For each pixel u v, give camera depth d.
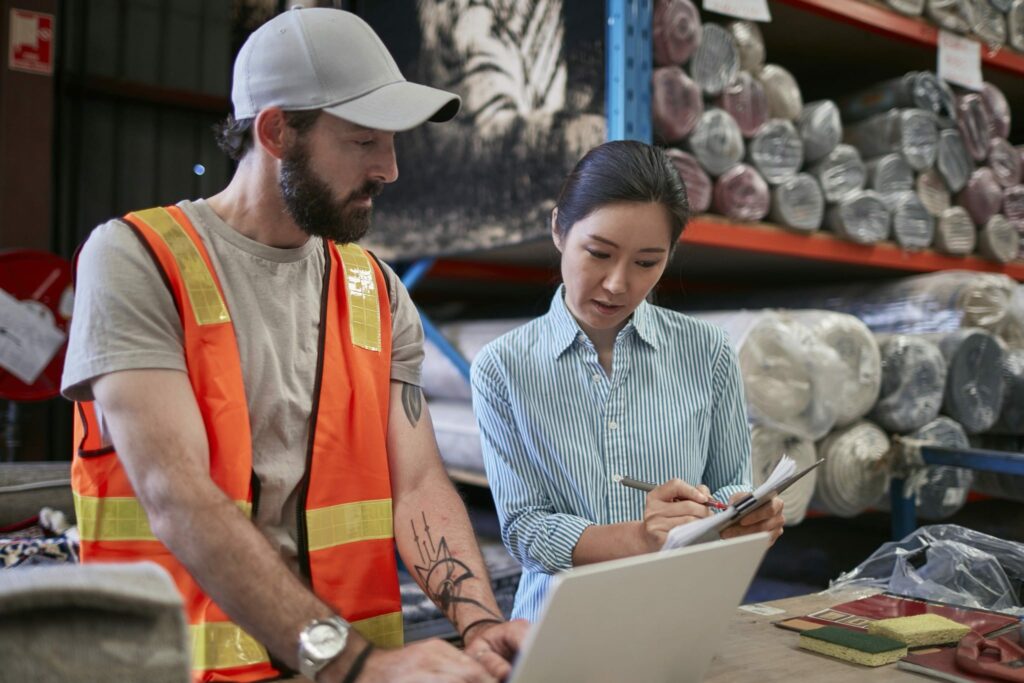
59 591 0.57
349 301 1.31
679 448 1.51
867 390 2.55
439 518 1.28
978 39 3.04
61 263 2.98
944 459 2.35
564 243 1.42
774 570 3.29
